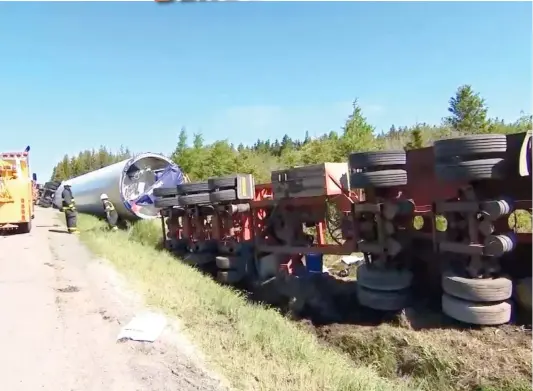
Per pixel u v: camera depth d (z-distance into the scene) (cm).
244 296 900
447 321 628
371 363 596
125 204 1812
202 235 1150
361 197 806
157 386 418
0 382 440
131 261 975
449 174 597
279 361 466
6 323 605
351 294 810
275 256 961
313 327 716
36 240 1449
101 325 588
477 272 610
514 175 607
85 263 1012
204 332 545
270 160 4219
